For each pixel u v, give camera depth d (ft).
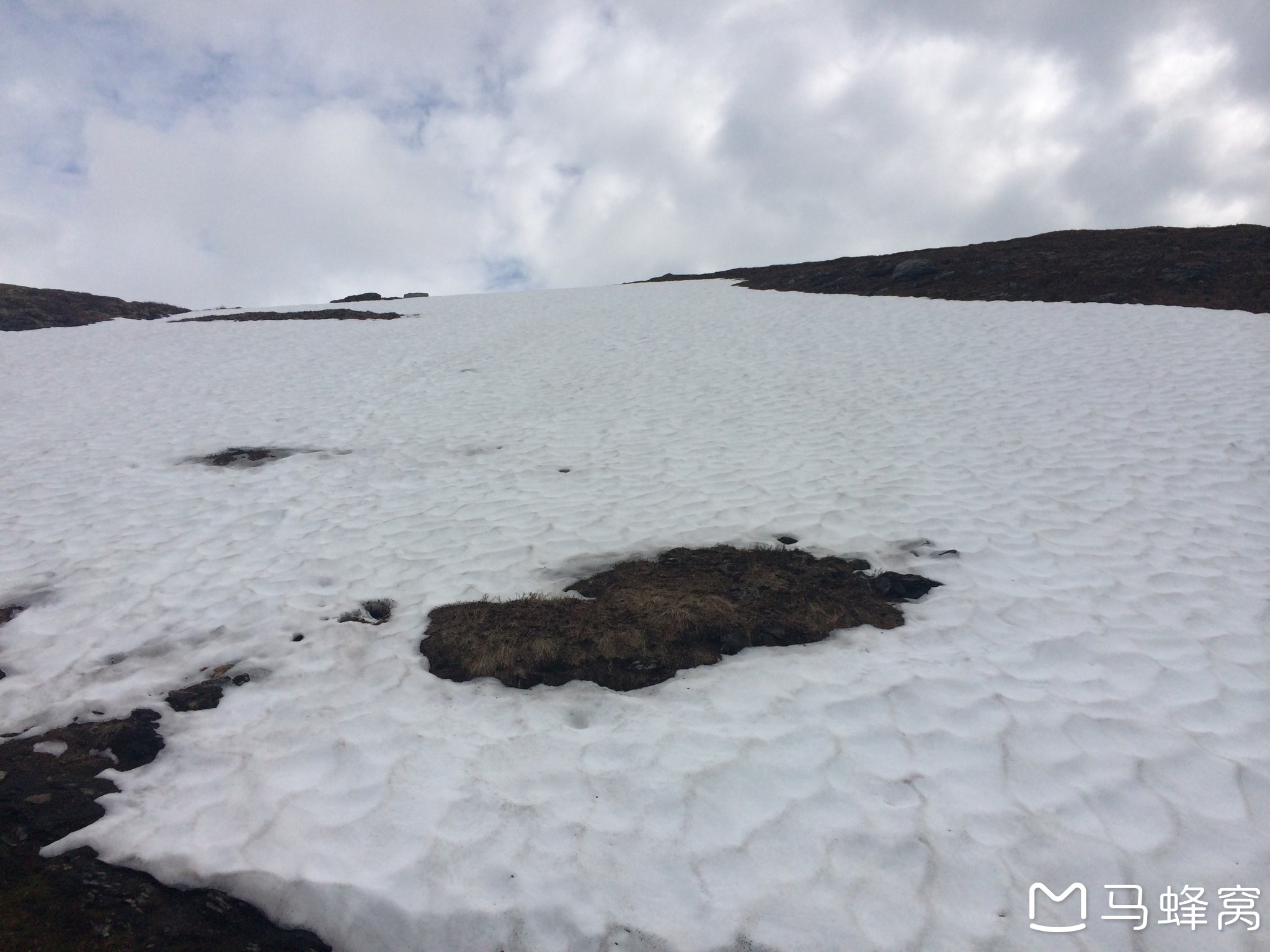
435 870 12.65
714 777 14.58
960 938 11.10
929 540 26.20
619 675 18.69
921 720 16.12
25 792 14.92
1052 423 38.06
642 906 11.84
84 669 20.03
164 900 12.41
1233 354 45.65
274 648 20.76
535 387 52.70
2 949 11.44
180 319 104.94
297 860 13.02
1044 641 19.29
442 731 16.60
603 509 30.66
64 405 50.70
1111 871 12.15
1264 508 27.22
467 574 25.22
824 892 11.93
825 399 45.42
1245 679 17.20
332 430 44.39
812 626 20.54
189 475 36.81
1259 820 13.03
